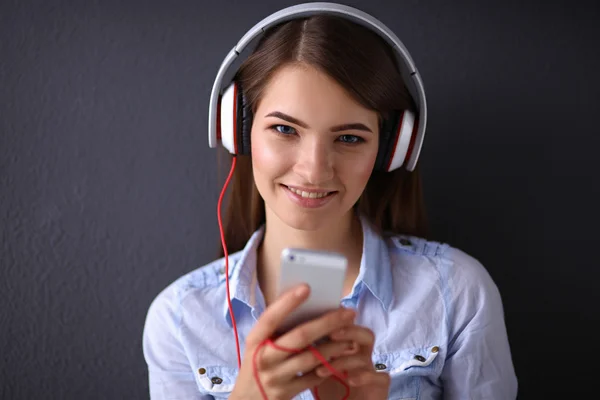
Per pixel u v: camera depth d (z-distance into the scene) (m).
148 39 1.38
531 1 1.34
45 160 1.39
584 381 1.40
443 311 1.15
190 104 1.39
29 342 1.41
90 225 1.41
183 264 1.42
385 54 1.03
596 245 1.38
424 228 1.30
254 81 1.00
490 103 1.37
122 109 1.39
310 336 0.79
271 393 0.84
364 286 1.16
